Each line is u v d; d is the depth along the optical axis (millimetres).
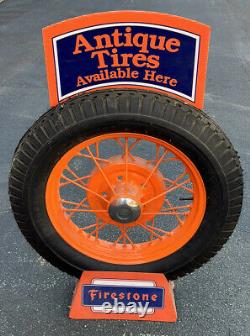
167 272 1024
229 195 894
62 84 875
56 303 1105
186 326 1053
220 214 917
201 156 860
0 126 1854
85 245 1018
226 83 2291
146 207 984
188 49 830
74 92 883
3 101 2072
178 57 839
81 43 835
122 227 1036
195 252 982
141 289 1039
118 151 1696
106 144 1736
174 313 1054
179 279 1168
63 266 1026
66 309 1090
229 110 2021
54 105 894
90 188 970
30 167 878
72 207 1399
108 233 1314
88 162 1621
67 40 833
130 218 955
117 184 952
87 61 853
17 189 902
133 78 869
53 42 834
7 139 1761
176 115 836
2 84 2248
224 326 1052
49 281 1163
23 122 1892
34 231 958
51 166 894
